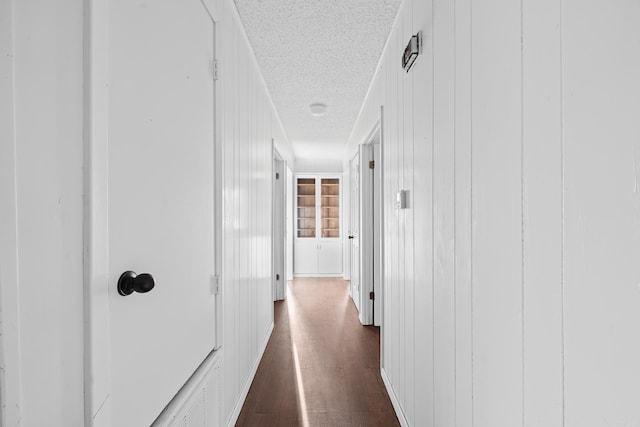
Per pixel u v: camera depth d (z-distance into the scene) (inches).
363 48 94.4
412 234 68.2
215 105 63.0
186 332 49.9
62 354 27.0
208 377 56.6
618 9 21.5
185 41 49.9
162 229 42.6
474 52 40.9
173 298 45.6
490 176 37.4
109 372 31.6
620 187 21.5
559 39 26.7
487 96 37.9
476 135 40.5
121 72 34.2
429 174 57.7
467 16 42.8
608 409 22.7
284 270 187.9
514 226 32.9
